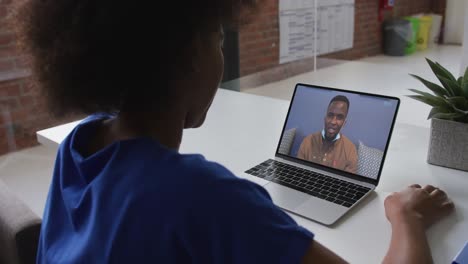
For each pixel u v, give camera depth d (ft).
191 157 1.67
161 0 1.60
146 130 1.84
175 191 1.53
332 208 2.98
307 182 3.36
